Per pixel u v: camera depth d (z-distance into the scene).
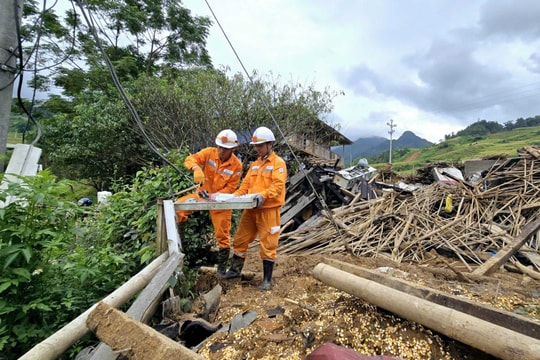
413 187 11.23
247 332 2.30
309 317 2.46
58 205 2.60
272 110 10.77
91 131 13.20
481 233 6.00
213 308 2.88
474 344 1.69
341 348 1.76
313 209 8.09
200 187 3.99
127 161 14.50
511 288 3.34
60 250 2.76
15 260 2.38
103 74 15.73
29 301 2.44
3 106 3.53
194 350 2.17
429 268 4.21
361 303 2.43
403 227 6.31
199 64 20.61
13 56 3.57
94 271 2.88
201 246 4.56
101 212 4.70
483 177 8.64
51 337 1.56
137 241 3.79
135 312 1.91
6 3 3.49
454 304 2.15
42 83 15.29
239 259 3.88
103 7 15.82
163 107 11.75
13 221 2.45
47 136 14.16
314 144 12.84
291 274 4.09
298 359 1.95
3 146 3.56
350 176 9.71
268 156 3.71
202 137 11.20
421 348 1.93
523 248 5.28
